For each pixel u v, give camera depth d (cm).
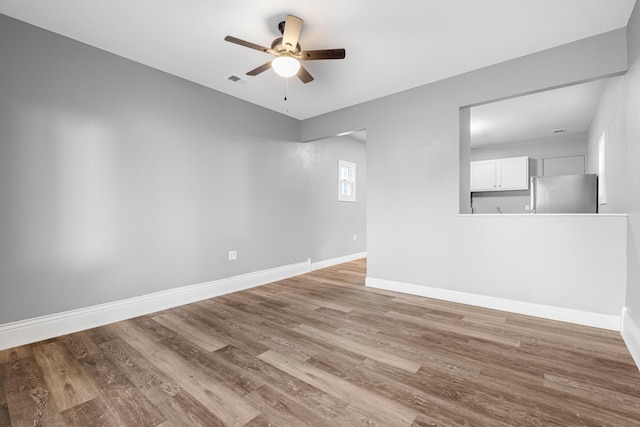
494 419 143
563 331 245
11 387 172
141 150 299
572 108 443
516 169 617
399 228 367
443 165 333
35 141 237
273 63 238
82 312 258
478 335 239
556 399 157
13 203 227
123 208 286
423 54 281
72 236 255
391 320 274
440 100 334
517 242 289
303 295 361
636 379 175
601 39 247
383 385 172
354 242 627
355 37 254
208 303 332
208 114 357
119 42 263
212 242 361
